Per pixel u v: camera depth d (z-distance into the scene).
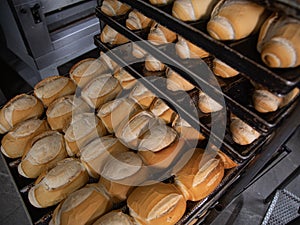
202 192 0.46
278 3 0.28
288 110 0.35
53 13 0.83
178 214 0.44
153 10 0.41
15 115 0.61
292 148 1.00
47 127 0.62
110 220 0.44
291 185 0.90
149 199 0.44
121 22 0.54
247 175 0.48
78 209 0.45
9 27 0.86
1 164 0.94
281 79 0.29
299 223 0.51
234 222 0.82
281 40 0.29
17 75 1.15
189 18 0.38
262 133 0.35
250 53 0.33
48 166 0.54
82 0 0.87
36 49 0.85
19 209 0.84
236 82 0.41
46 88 0.66
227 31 0.34
